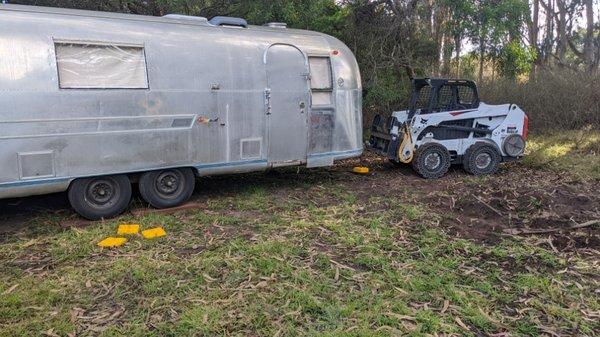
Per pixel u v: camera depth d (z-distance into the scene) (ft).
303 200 22.97
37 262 15.43
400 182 27.09
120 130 19.03
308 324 11.76
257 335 11.31
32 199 22.30
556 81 44.68
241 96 21.76
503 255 16.20
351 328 11.51
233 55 21.56
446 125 28.48
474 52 40.68
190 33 20.88
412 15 38.45
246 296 13.08
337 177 28.14
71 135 18.04
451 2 35.81
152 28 20.04
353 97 25.48
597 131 41.93
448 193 24.41
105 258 15.70
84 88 18.13
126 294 13.25
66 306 12.57
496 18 36.55
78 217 19.80
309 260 15.56
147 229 18.40
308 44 23.99
